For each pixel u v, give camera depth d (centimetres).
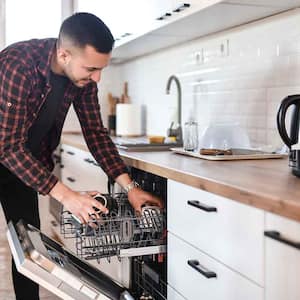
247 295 135
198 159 213
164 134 376
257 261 130
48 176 182
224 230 146
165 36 312
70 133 466
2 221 440
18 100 179
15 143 182
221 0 213
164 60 373
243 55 268
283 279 119
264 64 250
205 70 310
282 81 238
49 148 229
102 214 191
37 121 207
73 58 176
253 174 163
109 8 370
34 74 186
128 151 262
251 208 131
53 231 413
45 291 316
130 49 379
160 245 190
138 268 230
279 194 123
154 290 209
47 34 477
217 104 296
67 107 215
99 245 181
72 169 367
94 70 179
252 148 243
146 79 411
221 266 149
